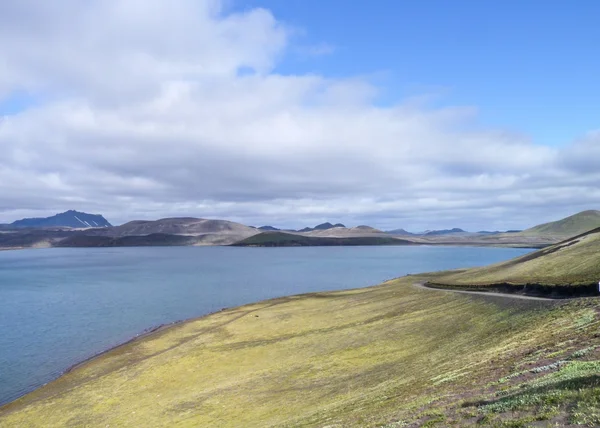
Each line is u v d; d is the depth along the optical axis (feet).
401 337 191.42
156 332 269.23
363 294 356.79
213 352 208.64
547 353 91.15
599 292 180.55
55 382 182.91
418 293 305.32
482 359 112.47
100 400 157.79
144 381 174.60
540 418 51.98
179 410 139.54
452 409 69.56
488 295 232.94
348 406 106.42
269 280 610.24
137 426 131.44
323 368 163.53
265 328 255.50
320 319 267.39
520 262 359.05
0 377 193.36
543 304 173.47
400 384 116.37
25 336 267.80
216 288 516.32
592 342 85.87
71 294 460.55
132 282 583.58
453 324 191.93
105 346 243.81
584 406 50.83
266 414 124.06
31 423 143.23
